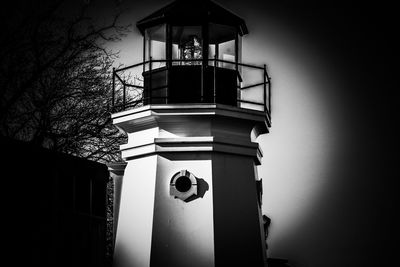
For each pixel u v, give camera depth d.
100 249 15.72
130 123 14.96
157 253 14.11
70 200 14.42
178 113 14.29
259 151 15.47
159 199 14.37
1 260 11.82
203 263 14.00
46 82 19.47
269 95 15.46
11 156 12.45
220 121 14.54
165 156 14.55
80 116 20.31
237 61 15.08
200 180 14.34
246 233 14.48
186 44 14.84
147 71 15.09
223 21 14.96
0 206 11.98
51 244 13.47
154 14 15.18
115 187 18.08
